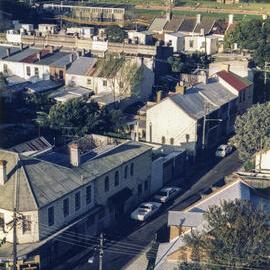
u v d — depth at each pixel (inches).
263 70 4749.0
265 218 1782.7
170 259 1962.4
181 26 6579.7
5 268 2182.6
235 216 1772.9
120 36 5669.3
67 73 4510.3
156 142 3629.4
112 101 4097.0
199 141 3575.3
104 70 4407.0
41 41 5472.4
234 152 3690.9
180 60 5295.3
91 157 2714.1
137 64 4320.9
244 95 4271.7
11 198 2266.2
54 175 2433.6
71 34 5639.8
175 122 3543.3
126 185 2812.5
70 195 2411.4
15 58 4820.4
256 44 5595.5
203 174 3336.6
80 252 2439.7
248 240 1720.0
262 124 3137.3
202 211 2224.4
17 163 2388.0
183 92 3713.1
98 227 2613.2
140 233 2623.0
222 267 1722.4
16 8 6929.1
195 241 1785.2
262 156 2950.3
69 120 3548.2
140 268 2322.8
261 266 1724.9
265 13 7864.2
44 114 3863.2
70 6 7775.6
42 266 2278.5
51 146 3198.8
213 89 4025.6
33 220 2247.8
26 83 4485.7
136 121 3831.2
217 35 6348.4
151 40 5757.9
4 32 5944.9
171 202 2945.4
